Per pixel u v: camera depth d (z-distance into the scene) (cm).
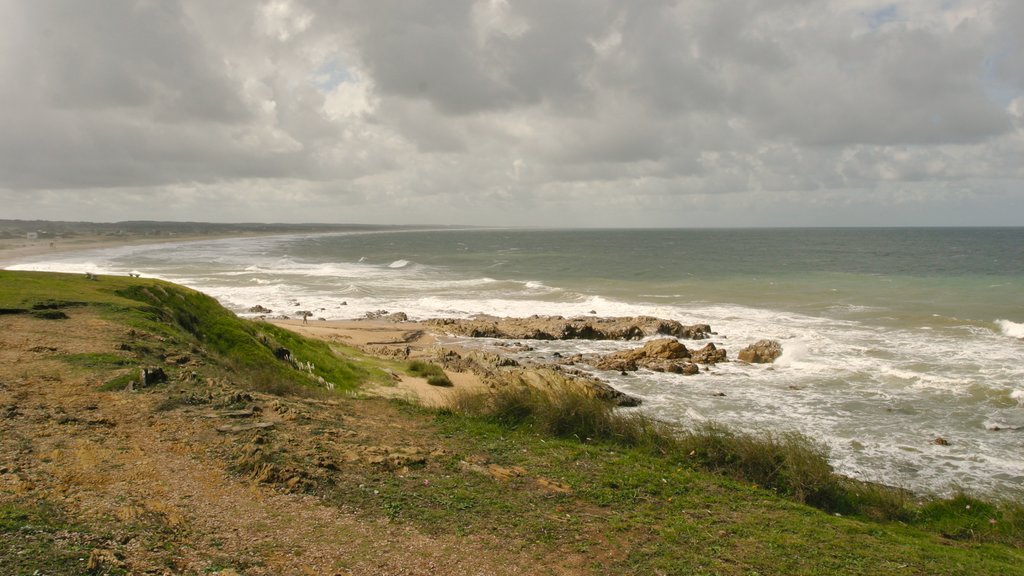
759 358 2586
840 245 11788
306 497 753
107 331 1519
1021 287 4681
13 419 894
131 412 991
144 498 685
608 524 780
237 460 830
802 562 709
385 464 902
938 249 9975
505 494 850
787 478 1085
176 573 531
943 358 2514
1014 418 1805
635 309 3906
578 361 2645
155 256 8981
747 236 19200
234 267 7119
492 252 11044
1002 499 1256
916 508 1129
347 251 11469
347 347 2578
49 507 625
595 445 1165
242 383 1339
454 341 3078
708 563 686
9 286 1950
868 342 2848
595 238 19562
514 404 1316
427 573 605
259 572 560
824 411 1884
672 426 1371
